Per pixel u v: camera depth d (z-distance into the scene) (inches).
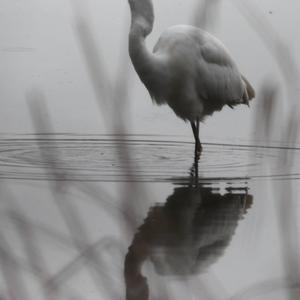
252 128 477.7
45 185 356.2
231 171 387.5
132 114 502.6
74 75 571.2
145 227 298.4
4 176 372.2
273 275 253.3
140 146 438.3
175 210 319.6
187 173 382.0
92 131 465.4
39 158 409.1
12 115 493.7
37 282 241.1
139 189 177.0
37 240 277.6
